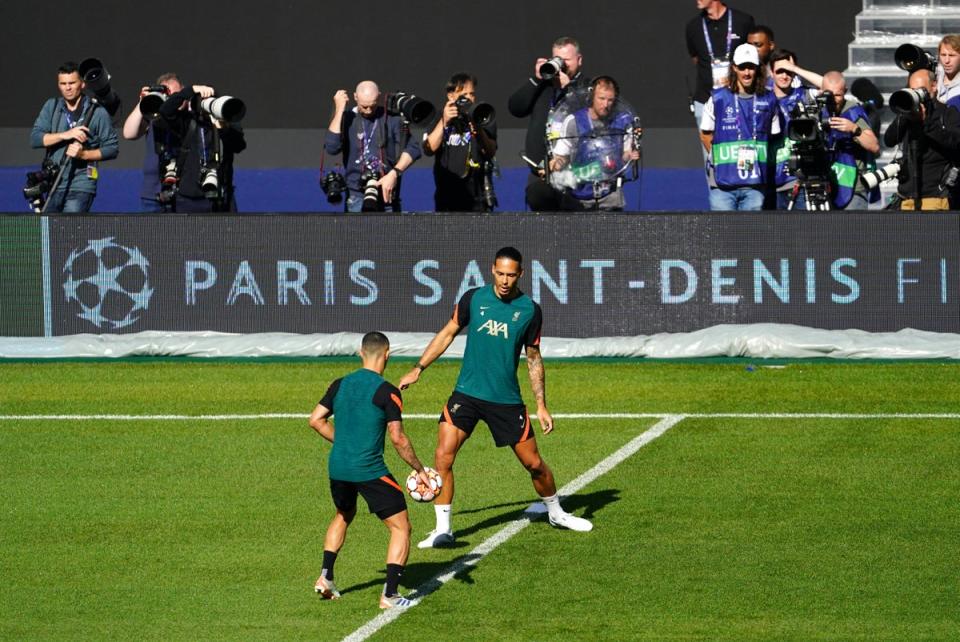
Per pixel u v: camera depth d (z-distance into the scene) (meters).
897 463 39.31
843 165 57.03
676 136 92.06
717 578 30.34
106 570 31.61
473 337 32.47
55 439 43.78
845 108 57.50
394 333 55.06
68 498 37.47
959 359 52.09
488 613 28.44
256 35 96.62
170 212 57.66
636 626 27.61
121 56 97.38
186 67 97.19
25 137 97.31
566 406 47.06
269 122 97.25
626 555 32.03
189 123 59.00
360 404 28.11
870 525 33.88
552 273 54.72
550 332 54.91
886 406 45.91
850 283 53.62
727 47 61.69
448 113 57.03
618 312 54.62
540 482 33.53
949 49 55.03
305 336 55.03
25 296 56.06
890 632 27.20
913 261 53.28
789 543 32.69
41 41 97.38
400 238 54.91
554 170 56.16
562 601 29.09
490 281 54.81
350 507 28.94
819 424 43.84
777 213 53.69
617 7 93.00
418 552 32.56
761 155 55.69
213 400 48.56
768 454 40.56
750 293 54.09
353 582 30.53
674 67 92.88
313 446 42.50
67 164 59.97
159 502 36.97
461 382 32.75
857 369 51.38
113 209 84.31
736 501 36.09
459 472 39.62
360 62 96.31
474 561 31.80
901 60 55.66
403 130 58.22
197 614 28.67
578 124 55.81
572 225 54.41
